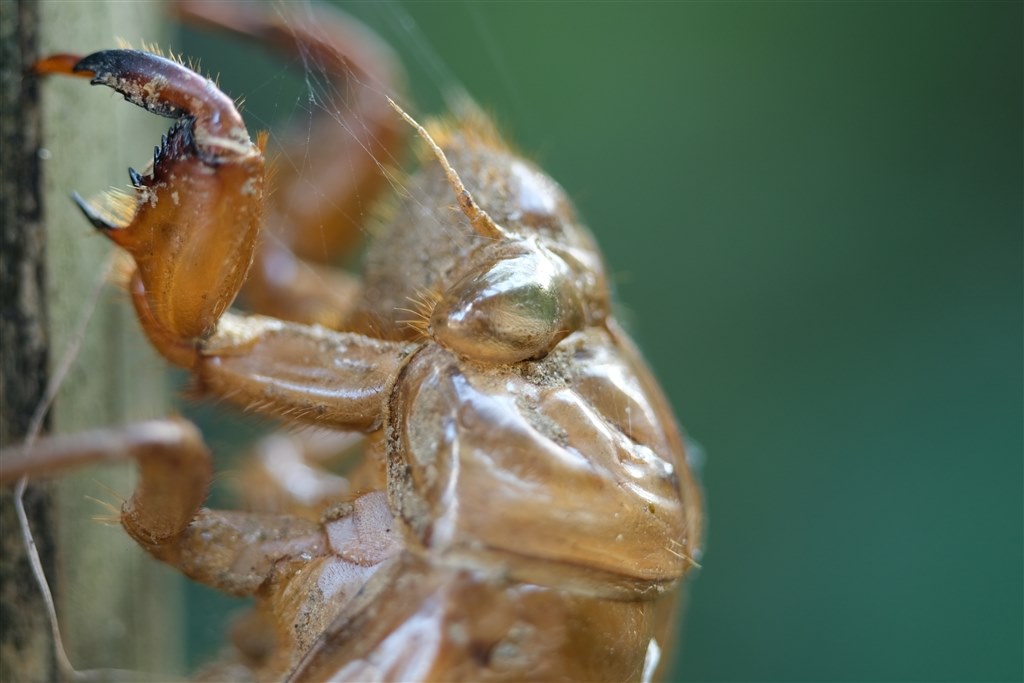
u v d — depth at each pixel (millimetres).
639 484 65
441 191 69
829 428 124
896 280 125
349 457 79
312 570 66
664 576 65
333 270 78
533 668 63
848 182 129
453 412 64
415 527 64
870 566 117
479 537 63
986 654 111
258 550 66
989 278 121
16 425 68
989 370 119
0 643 68
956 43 126
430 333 65
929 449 119
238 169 64
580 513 64
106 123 71
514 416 64
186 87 64
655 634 67
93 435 64
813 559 120
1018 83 123
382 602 63
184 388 67
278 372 67
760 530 122
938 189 125
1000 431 116
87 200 69
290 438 77
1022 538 112
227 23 78
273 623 66
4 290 68
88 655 71
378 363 66
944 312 122
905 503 118
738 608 121
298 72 78
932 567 115
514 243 66
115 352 72
